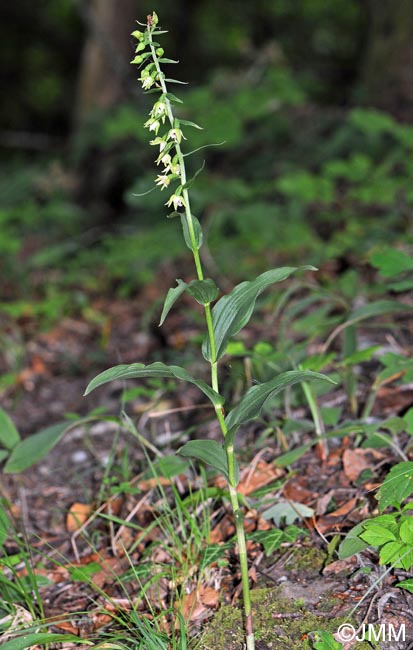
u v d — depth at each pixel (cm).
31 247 731
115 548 264
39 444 280
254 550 245
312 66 1209
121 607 236
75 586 253
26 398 423
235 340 420
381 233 514
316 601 218
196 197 641
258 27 1412
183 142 673
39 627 215
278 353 295
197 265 195
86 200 874
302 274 499
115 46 909
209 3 1422
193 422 350
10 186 895
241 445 309
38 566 265
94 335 504
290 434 300
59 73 1596
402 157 584
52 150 1043
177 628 219
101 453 343
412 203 511
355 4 1316
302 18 1360
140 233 671
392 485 223
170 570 240
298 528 245
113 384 420
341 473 271
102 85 928
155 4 1376
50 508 306
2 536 251
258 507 260
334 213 618
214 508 269
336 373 319
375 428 259
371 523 220
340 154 705
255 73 809
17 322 523
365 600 215
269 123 801
